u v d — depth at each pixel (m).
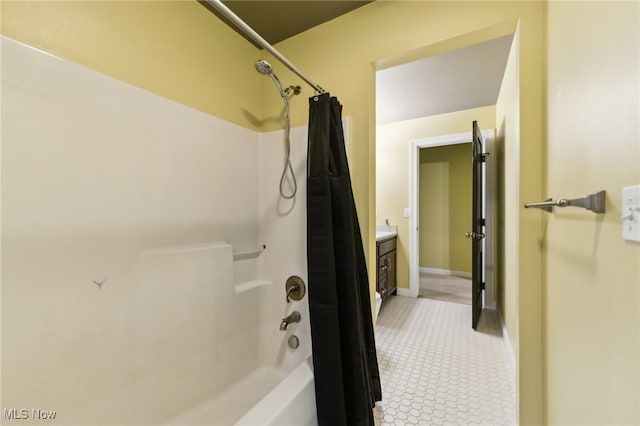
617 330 0.61
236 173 1.61
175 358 1.25
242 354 1.57
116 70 1.17
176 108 1.30
